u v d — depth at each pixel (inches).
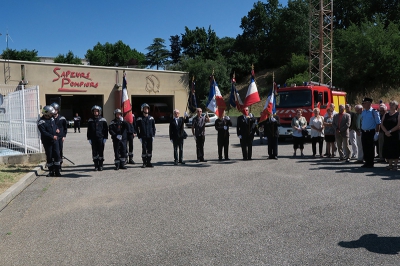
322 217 238.2
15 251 196.2
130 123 492.7
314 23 2066.9
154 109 1780.3
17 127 531.2
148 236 212.4
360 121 445.4
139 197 304.7
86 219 248.2
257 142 766.5
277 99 737.0
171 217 246.8
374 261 172.2
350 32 1526.8
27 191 336.5
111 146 760.3
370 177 362.3
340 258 176.1
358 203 269.0
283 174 389.1
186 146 721.0
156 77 1685.5
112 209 270.7
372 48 1408.7
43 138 402.9
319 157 516.7
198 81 2066.9
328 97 747.4
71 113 1903.3
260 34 2524.6
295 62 1964.8
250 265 170.4
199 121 496.7
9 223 244.7
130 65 3073.3
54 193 327.3
